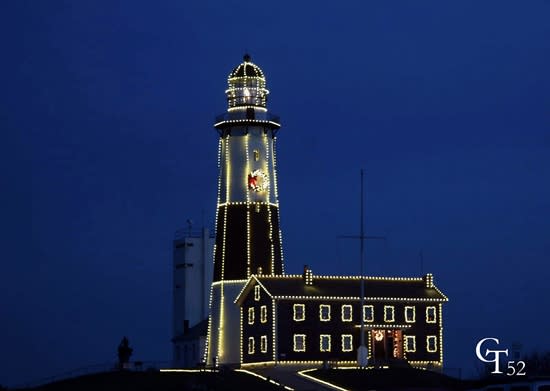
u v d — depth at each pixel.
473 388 158.25
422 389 193.50
